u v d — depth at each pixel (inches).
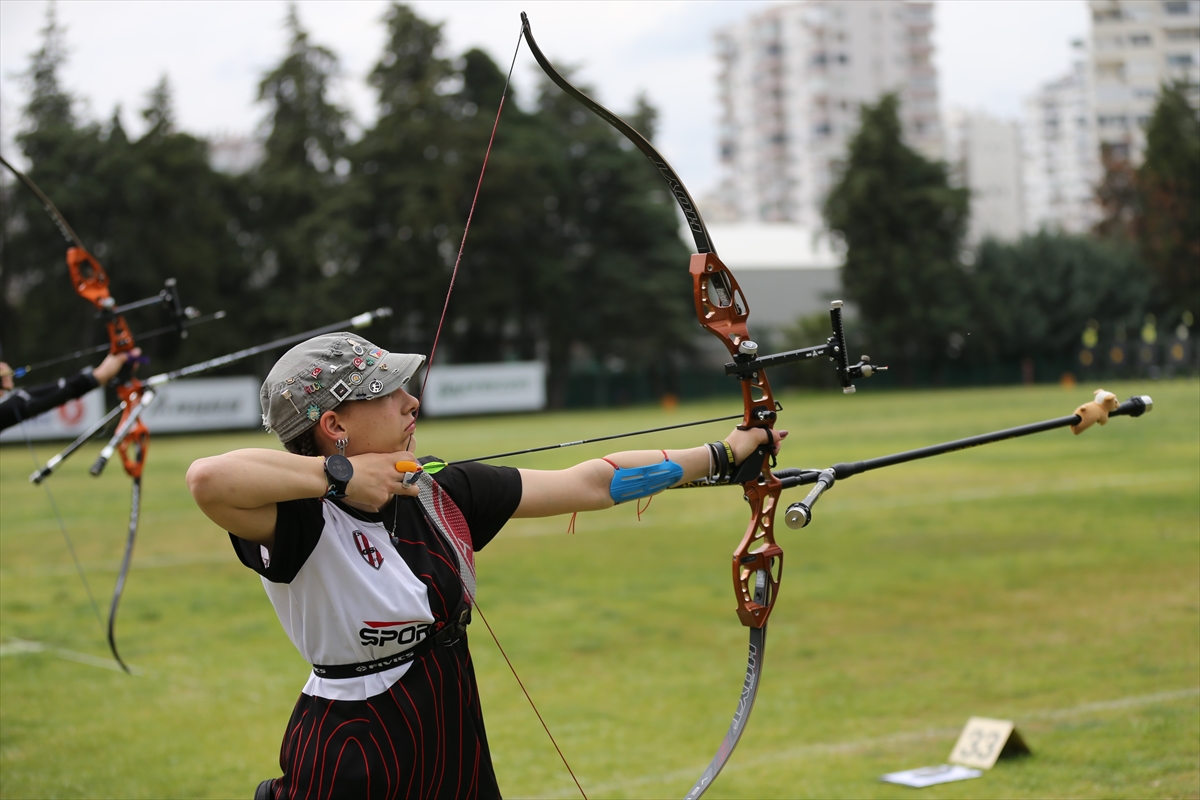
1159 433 810.8
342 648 87.3
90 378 227.9
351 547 86.7
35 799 182.7
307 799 86.1
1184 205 1867.6
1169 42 3043.8
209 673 265.9
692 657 269.1
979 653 258.5
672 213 1989.4
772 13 4626.0
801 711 220.7
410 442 92.2
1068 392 1560.0
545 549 445.7
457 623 90.8
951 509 502.3
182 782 190.1
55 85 1520.7
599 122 2020.2
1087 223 3457.2
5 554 466.3
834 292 2304.4
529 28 99.9
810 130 4443.9
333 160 1818.4
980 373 2101.4
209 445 1187.9
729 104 5157.5
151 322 1596.9
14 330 1576.0
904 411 1250.0
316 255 1724.9
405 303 1847.9
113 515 587.5
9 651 291.0
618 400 2036.2
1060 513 471.8
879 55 4443.9
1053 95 5024.6
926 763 184.7
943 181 2027.6
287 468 82.4
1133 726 195.9
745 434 104.7
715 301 107.1
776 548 107.3
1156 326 1942.7
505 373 1668.3
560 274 1936.5
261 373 1784.0
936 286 1984.5
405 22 1795.0
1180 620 278.1
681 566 401.4
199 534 515.2
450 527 91.9
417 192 1771.7
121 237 1536.7
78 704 240.4
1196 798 160.1
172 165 1579.7
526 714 224.8
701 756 195.3
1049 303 2011.6
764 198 4822.8
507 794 177.3
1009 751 186.1
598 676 254.2
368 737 86.4
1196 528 415.2
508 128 1897.1
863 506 525.3
